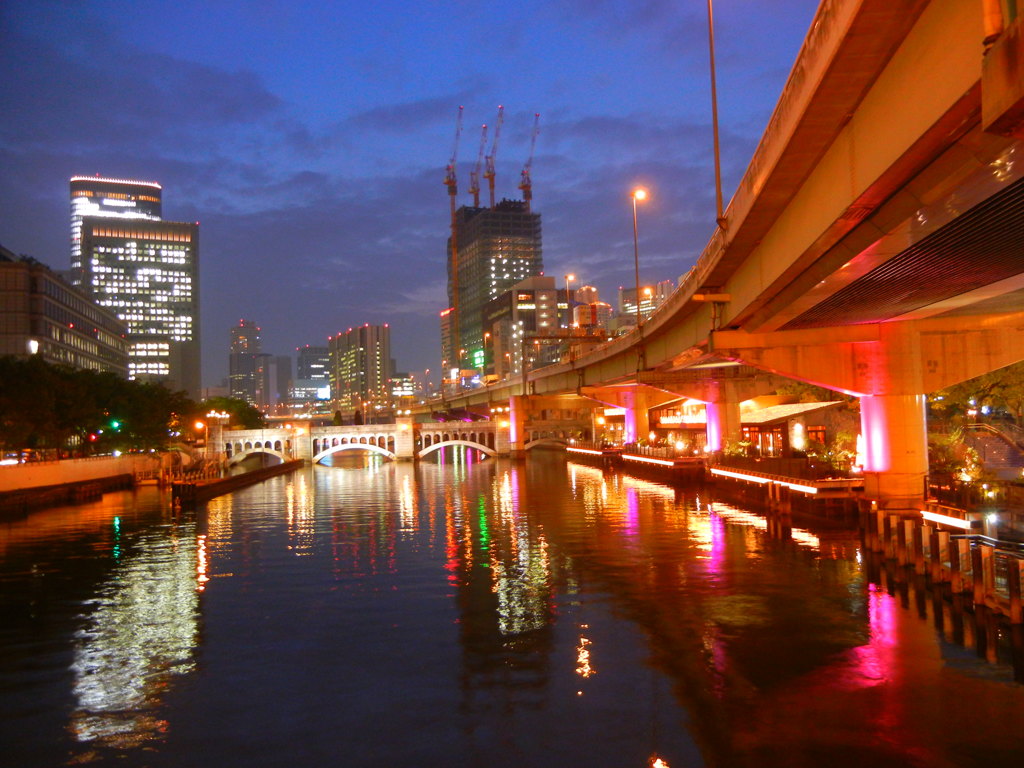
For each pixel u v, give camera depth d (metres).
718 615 24.80
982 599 23.39
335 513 59.09
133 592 31.20
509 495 69.62
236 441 147.88
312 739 16.23
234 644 23.28
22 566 37.94
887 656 20.27
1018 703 17.08
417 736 16.25
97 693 19.25
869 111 16.61
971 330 36.09
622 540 40.72
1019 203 15.84
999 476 41.47
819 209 20.98
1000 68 9.30
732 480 62.28
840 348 36.59
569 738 15.95
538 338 105.00
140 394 104.69
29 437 83.38
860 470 44.38
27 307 134.00
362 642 23.08
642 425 103.38
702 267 38.00
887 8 13.31
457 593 29.25
